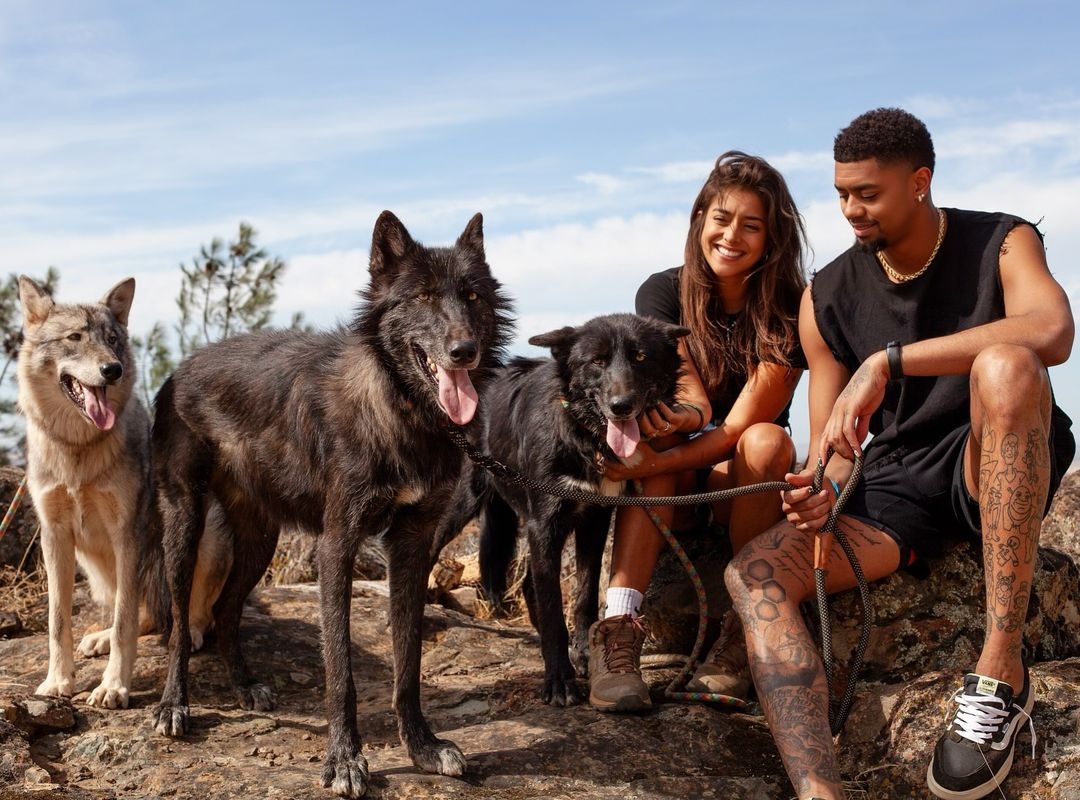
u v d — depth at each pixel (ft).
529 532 15.07
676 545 14.20
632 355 14.49
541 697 14.10
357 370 12.80
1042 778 10.79
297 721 13.62
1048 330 11.16
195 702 14.25
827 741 10.70
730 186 14.69
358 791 10.96
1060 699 11.59
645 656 16.14
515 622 19.81
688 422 14.93
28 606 18.12
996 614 10.68
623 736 12.57
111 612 17.07
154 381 34.19
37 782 11.21
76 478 14.90
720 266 14.92
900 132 11.92
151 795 11.03
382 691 14.82
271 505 14.10
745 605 11.76
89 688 14.57
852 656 13.62
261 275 38.17
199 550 15.71
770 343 14.74
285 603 18.16
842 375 13.51
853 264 13.19
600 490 14.49
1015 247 12.02
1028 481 10.47
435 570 20.65
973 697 10.73
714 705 13.73
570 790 11.33
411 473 12.36
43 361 15.48
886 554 12.59
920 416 12.55
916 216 12.25
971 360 11.21
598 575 16.10
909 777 11.43
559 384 15.12
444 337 12.15
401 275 12.76
